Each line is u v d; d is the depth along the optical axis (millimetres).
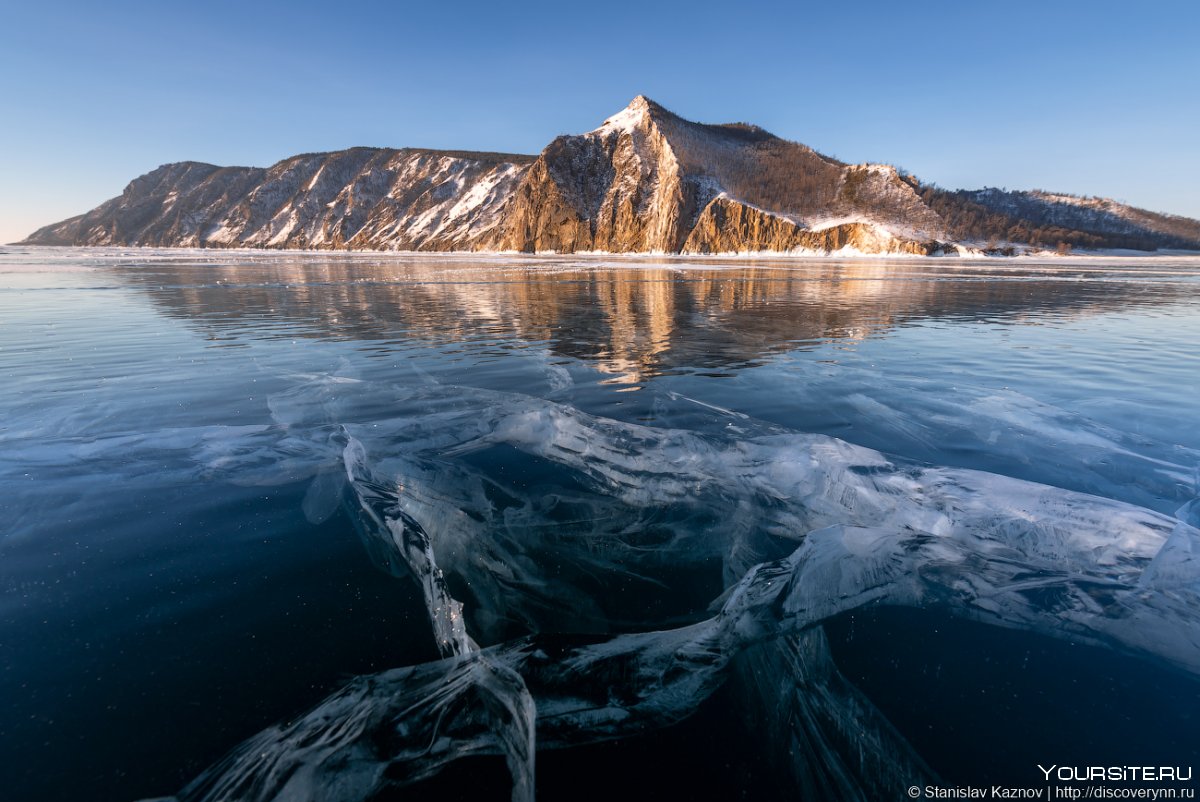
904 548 2795
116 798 1508
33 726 1728
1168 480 3723
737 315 12609
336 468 3855
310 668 2010
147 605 2365
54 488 3498
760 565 2648
